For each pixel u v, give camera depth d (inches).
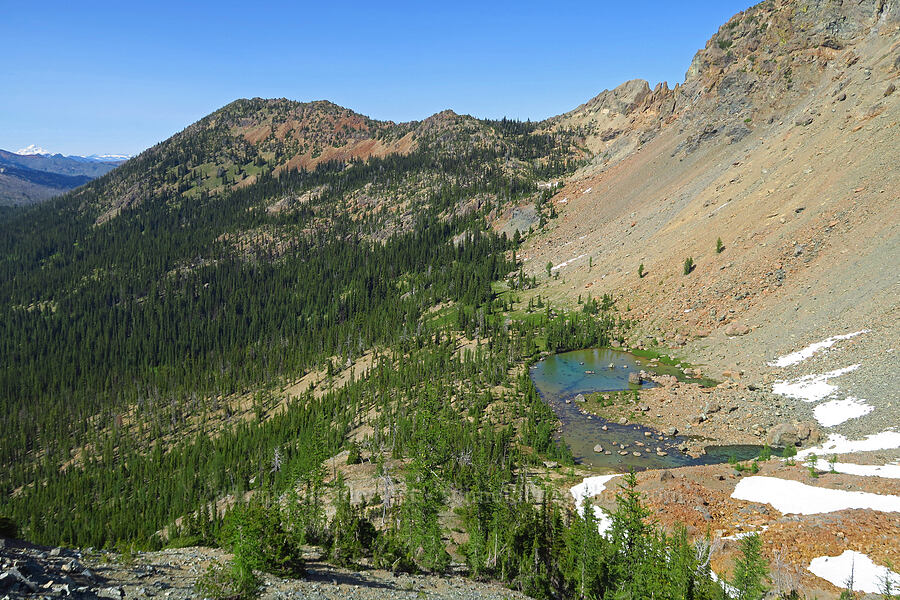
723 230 6117.1
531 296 7534.5
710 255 5856.3
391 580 1470.2
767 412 3371.1
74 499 5428.2
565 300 6983.3
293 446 4537.4
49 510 5300.2
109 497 5388.8
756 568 1406.3
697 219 6820.9
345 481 2753.4
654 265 6501.0
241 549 1142.3
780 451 2962.6
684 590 1384.1
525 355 5526.6
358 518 1804.9
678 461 3112.7
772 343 4185.5
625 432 3641.7
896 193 4628.4
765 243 5364.2
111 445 6628.9
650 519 2034.9
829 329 3892.7
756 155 7224.4
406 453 3245.6
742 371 4045.3
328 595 1160.8
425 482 1980.8
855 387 3154.5
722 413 3570.4
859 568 1521.9
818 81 7790.4
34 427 7544.3
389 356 6781.5
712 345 4672.7
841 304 4040.4
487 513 2030.0
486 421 3941.9
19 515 5290.4
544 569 1760.6
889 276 3932.1
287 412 5782.5
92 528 4557.1
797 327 4160.9
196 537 1715.1
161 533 3887.8
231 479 4675.2
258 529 1259.8
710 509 2086.6
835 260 4537.4
